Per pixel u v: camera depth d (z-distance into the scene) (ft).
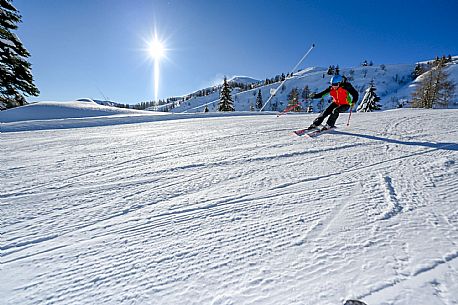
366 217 5.68
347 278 3.90
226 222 5.88
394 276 3.87
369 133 15.56
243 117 38.45
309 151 12.03
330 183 7.89
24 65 71.15
